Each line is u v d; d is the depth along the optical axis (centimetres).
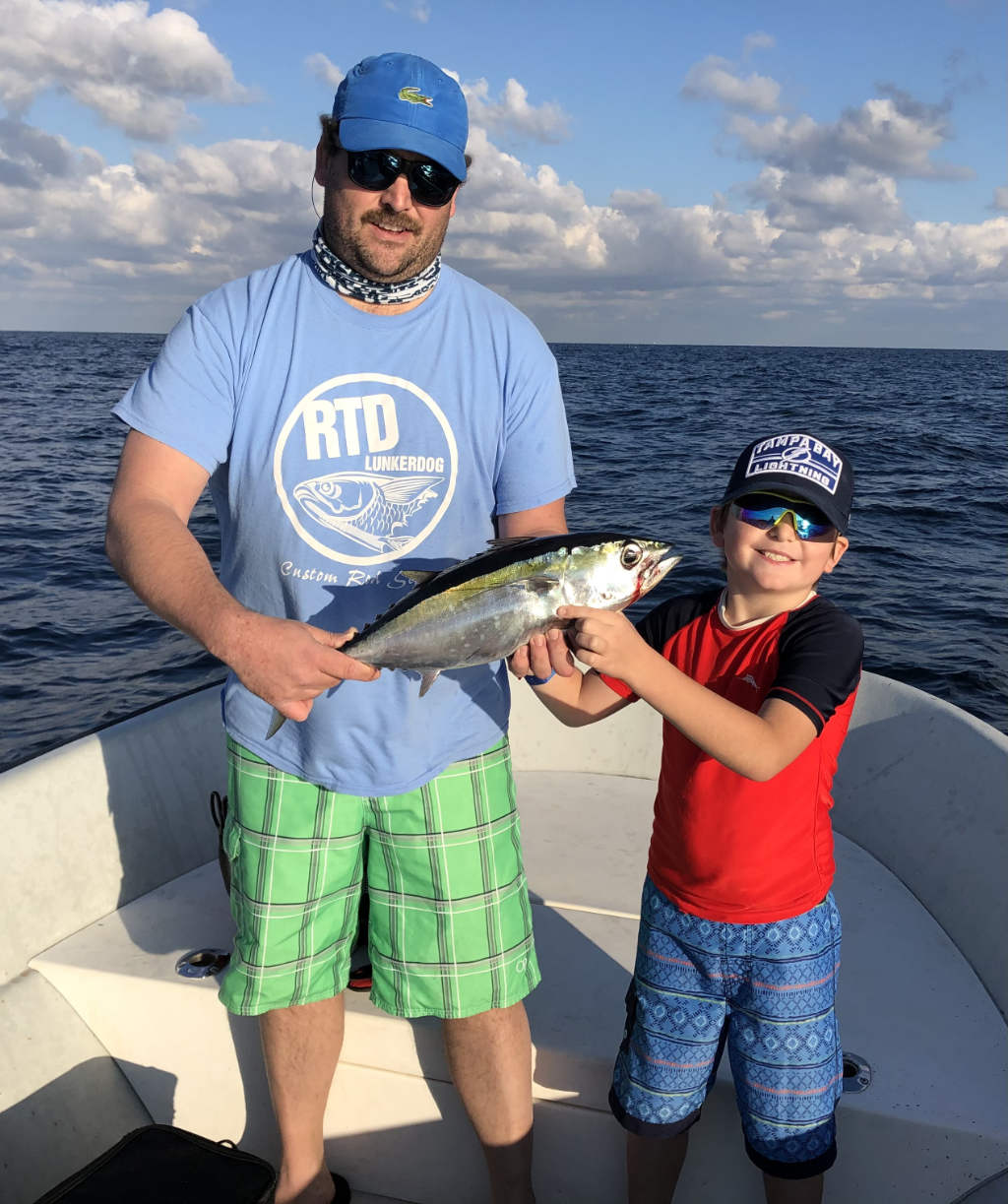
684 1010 207
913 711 361
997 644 966
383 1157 250
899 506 1739
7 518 1539
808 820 199
